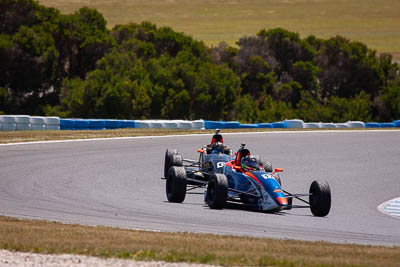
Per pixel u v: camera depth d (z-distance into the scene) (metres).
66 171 68.38
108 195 54.69
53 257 28.05
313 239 37.88
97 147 91.19
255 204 49.09
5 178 62.19
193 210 47.97
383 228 44.50
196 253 28.88
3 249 29.33
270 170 60.66
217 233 38.16
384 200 60.91
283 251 30.39
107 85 196.75
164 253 28.75
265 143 106.25
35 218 42.06
